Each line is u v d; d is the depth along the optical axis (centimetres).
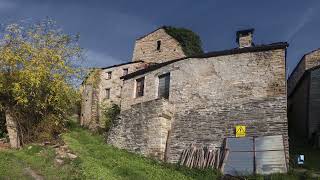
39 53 2406
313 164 2044
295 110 3194
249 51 2225
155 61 3978
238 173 1931
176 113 2366
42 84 2383
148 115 2386
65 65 2470
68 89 2470
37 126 2388
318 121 2739
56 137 2475
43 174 1628
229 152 2020
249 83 2164
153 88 2592
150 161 2155
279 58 2128
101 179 1586
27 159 1878
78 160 1841
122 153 2272
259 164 1927
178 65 2475
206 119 2225
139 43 4144
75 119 3944
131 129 2466
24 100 2284
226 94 2216
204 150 2125
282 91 2059
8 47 2352
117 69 4050
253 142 1995
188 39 3938
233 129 2108
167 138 2317
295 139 2852
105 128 3206
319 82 2817
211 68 2323
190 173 1953
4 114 2389
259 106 2086
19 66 2334
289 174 1827
